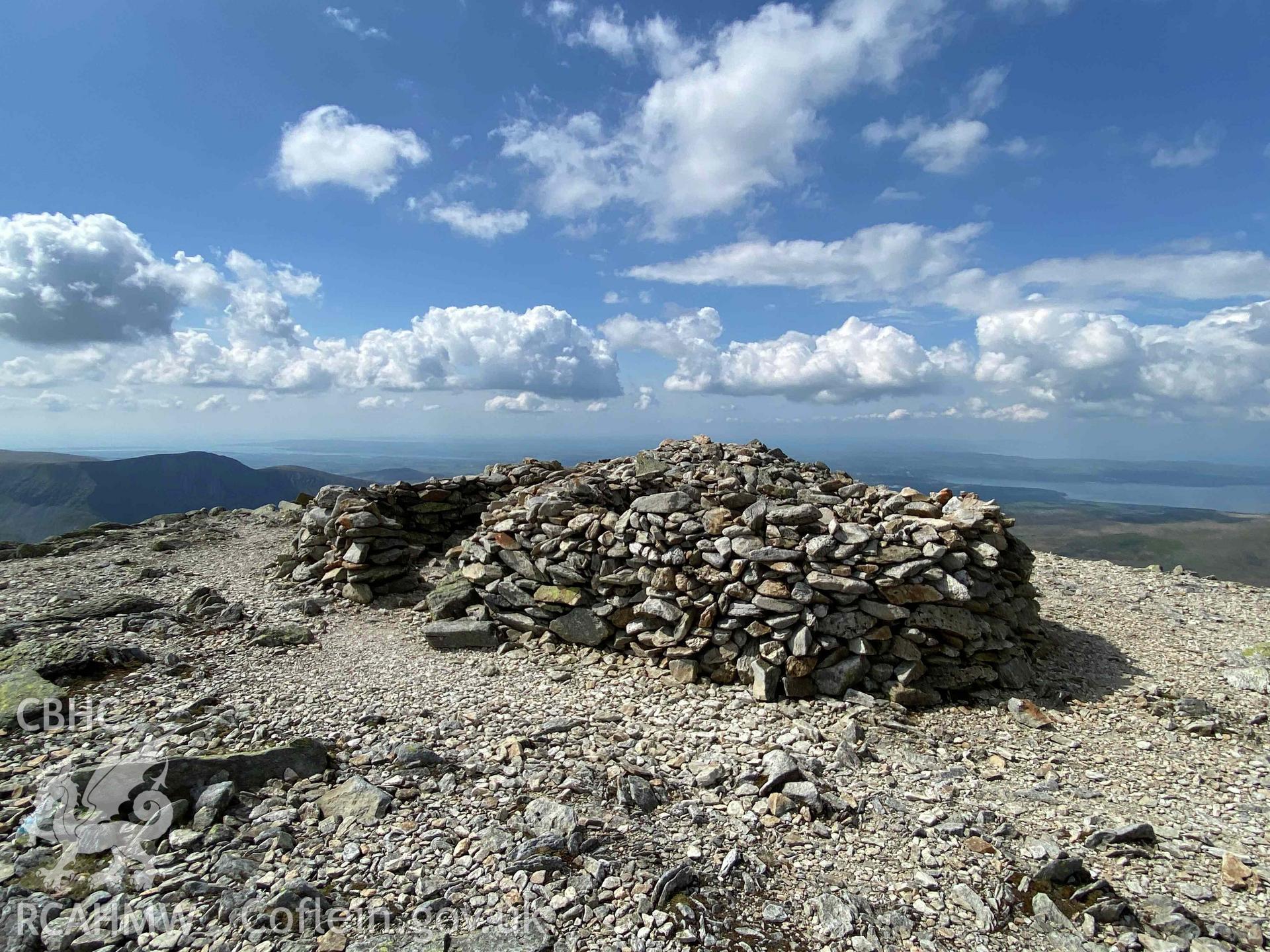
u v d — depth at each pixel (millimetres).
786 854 2547
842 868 2498
